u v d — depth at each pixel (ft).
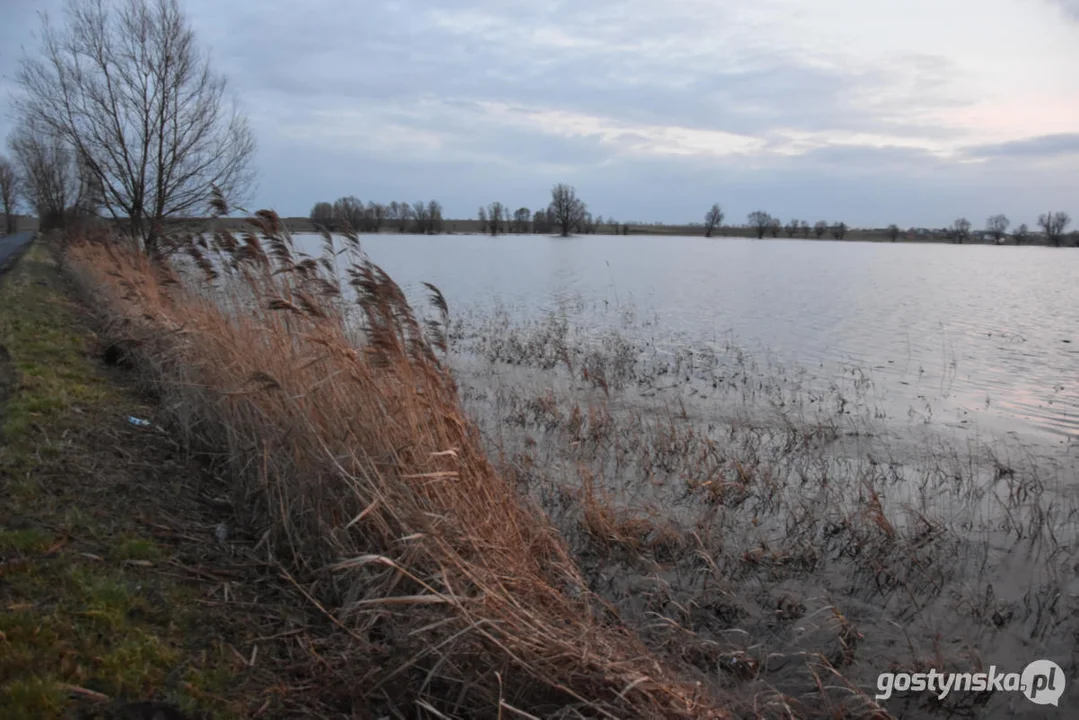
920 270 158.30
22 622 11.44
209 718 10.78
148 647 11.90
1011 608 18.15
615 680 12.25
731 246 288.92
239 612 14.15
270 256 22.68
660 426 30.07
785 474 27.68
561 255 193.88
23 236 182.80
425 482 16.01
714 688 14.28
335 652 13.53
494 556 15.12
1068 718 14.08
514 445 28.53
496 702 12.25
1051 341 60.44
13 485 16.88
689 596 18.69
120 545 15.25
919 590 19.13
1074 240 392.47
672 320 71.15
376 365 17.37
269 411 19.44
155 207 68.03
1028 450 30.60
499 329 59.57
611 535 21.11
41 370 28.35
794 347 56.49
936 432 33.35
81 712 10.03
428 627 12.12
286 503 17.88
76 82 64.34
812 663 15.69
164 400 26.40
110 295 47.42
